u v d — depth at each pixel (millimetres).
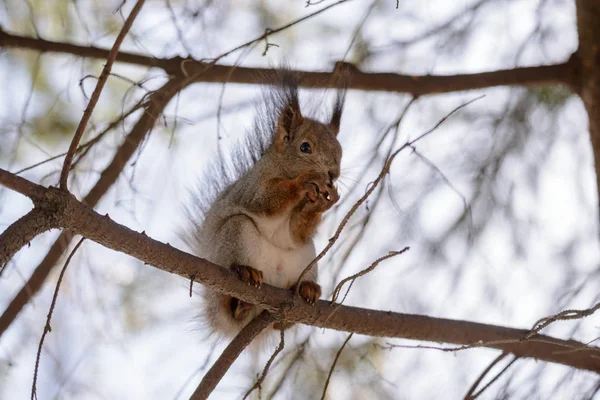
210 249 10492
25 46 10555
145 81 9414
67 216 7277
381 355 10625
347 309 9664
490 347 9945
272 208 10250
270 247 10391
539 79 10734
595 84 10414
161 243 8211
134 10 7020
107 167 10086
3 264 6930
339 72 10656
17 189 7145
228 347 9141
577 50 10617
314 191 10133
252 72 10578
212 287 8867
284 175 10453
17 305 10062
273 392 9656
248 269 9234
